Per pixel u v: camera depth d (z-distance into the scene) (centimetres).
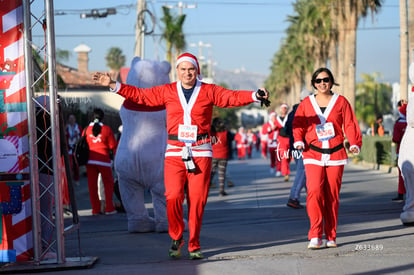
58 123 724
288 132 1276
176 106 739
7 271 711
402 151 959
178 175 742
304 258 729
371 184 1747
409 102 953
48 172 762
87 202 1670
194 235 746
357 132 783
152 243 893
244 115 10450
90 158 1273
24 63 719
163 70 1021
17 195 727
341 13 4350
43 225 789
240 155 4175
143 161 953
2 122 724
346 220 1042
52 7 714
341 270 661
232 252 786
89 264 729
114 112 2523
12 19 716
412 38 2152
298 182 1245
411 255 722
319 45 5362
